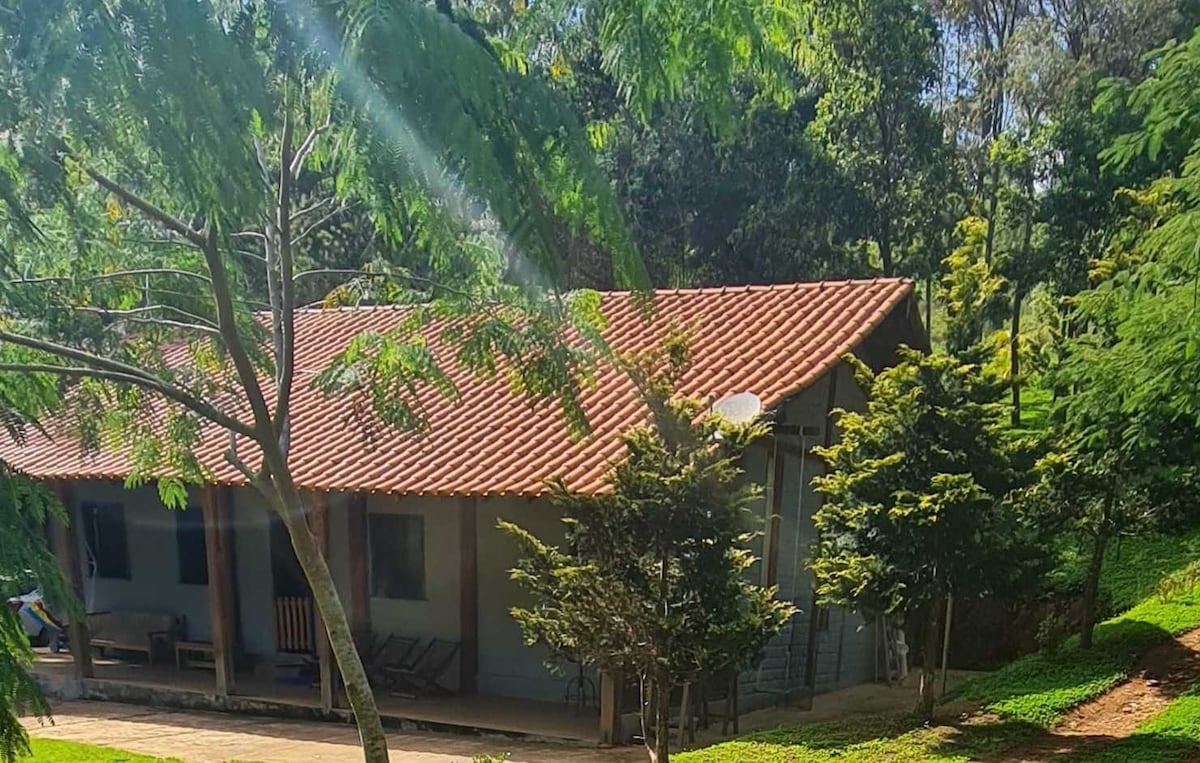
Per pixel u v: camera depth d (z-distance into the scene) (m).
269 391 13.37
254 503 15.81
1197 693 10.22
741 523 7.93
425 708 12.97
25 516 7.84
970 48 37.94
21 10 4.88
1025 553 9.95
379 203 5.29
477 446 12.85
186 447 9.19
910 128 30.34
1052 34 32.56
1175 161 13.47
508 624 13.66
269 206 6.31
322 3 4.96
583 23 6.12
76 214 7.22
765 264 29.91
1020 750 8.98
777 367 12.64
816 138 29.80
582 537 8.08
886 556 10.09
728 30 5.46
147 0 4.73
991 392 10.49
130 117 4.95
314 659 14.65
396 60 4.75
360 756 11.26
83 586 16.97
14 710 6.72
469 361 7.33
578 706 12.86
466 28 5.71
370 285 8.21
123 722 13.41
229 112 4.93
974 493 9.55
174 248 8.25
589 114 8.11
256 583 15.84
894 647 15.00
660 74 5.58
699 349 13.64
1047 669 11.94
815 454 11.41
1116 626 13.14
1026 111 33.75
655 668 7.76
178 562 16.62
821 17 10.20
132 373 7.36
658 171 29.20
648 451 7.91
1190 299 8.02
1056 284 25.94
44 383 8.27
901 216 30.88
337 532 14.97
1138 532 12.30
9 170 5.89
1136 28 29.59
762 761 9.09
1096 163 24.81
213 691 14.22
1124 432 10.10
